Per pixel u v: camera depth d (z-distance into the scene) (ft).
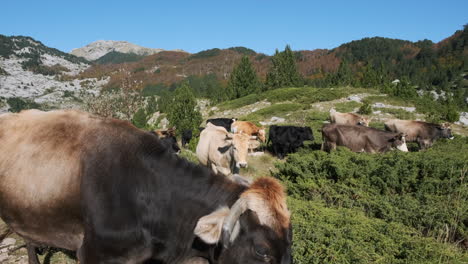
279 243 7.57
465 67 345.10
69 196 9.86
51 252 16.88
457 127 80.89
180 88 76.23
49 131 10.87
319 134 62.95
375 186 23.02
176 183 9.66
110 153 9.82
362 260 12.57
